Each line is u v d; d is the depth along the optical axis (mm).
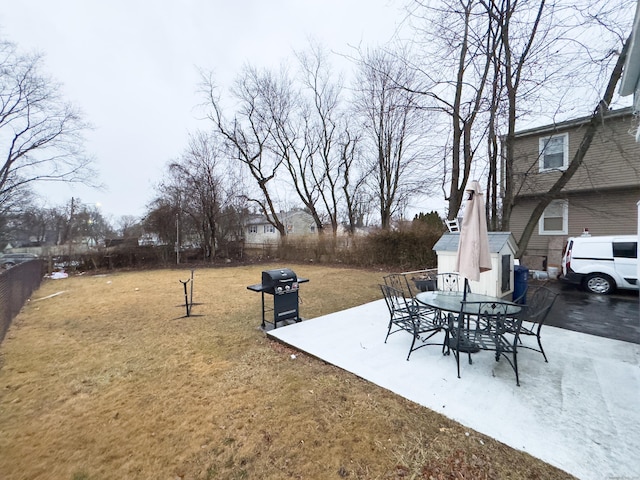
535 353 3248
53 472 1771
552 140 9758
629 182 8516
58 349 3768
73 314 5555
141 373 3061
